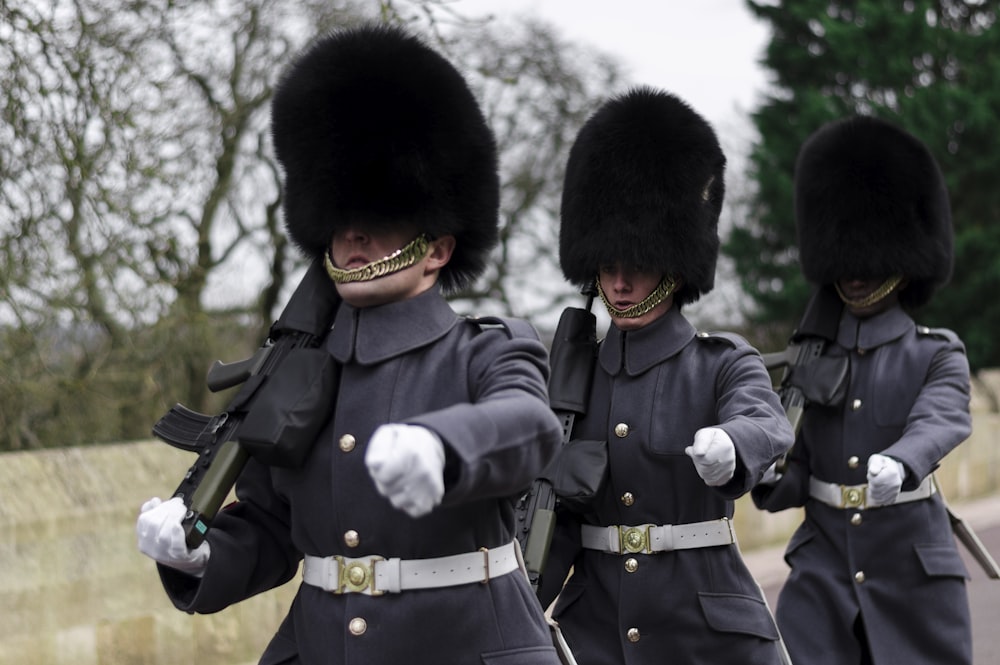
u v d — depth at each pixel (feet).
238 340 55.16
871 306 29.96
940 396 28.07
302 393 16.60
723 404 22.56
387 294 16.71
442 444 13.88
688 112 25.03
